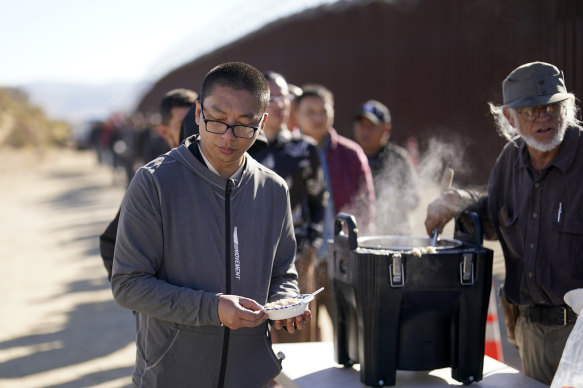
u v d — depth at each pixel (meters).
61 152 57.81
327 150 4.31
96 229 12.58
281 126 3.80
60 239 11.59
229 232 2.04
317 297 4.08
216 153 2.01
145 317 2.10
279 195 2.16
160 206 1.99
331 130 4.41
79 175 30.44
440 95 11.72
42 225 13.77
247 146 2.03
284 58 19.08
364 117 4.78
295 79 18.61
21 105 66.19
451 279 2.31
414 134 13.12
